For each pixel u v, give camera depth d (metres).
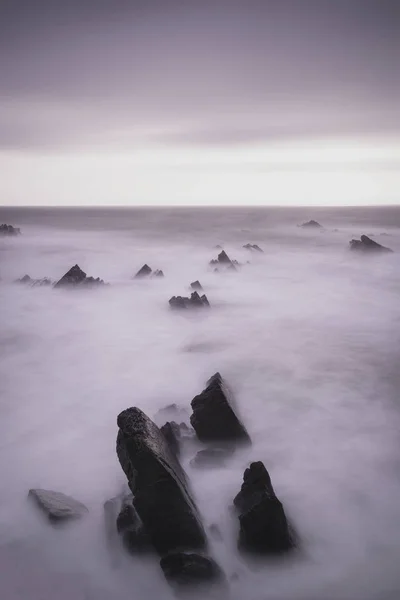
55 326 25.06
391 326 24.47
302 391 16.41
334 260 47.06
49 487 11.15
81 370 18.92
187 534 8.40
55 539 9.20
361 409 14.98
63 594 8.23
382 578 8.45
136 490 8.48
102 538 9.23
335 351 20.61
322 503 10.47
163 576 8.30
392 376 17.72
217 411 12.11
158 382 17.52
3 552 9.02
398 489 10.98
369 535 9.53
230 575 8.38
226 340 22.41
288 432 13.49
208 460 11.26
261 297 31.78
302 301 30.53
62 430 13.98
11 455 12.55
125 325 25.16
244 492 9.52
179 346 21.67
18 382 17.73
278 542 8.56
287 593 8.13
